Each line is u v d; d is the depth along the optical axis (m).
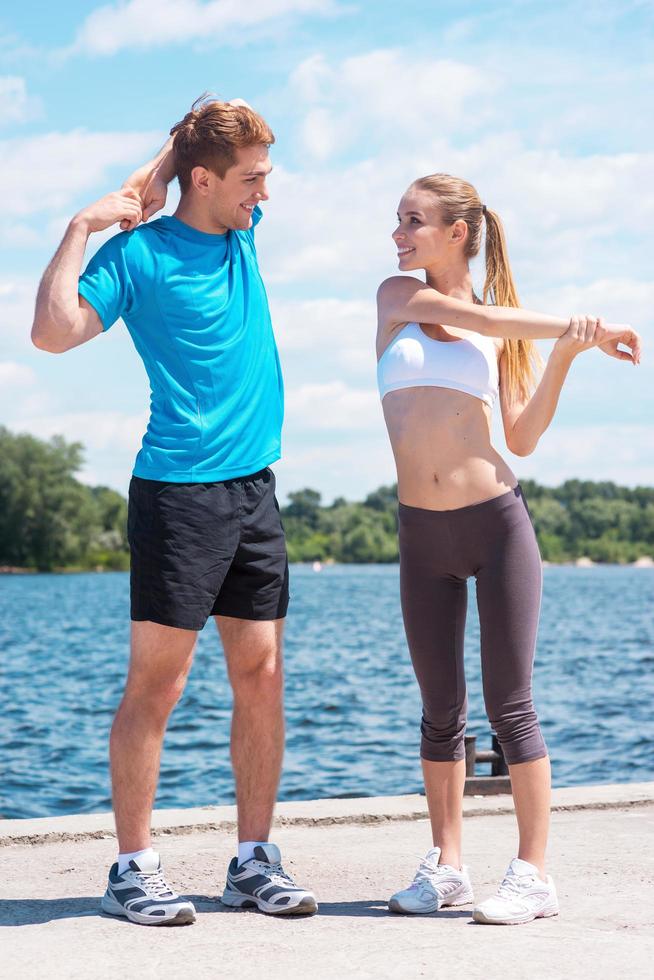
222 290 3.49
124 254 3.40
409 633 3.60
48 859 4.26
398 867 4.13
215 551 3.42
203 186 3.48
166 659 3.40
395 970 2.80
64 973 2.78
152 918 3.22
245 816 3.55
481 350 3.56
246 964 2.85
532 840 3.40
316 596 76.25
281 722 3.59
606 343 3.54
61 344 3.31
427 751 3.61
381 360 3.65
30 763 12.67
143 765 3.37
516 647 3.45
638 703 19.11
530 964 2.84
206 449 3.42
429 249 3.60
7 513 109.25
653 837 4.57
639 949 2.98
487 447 3.51
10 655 30.23
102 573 121.12
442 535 3.50
